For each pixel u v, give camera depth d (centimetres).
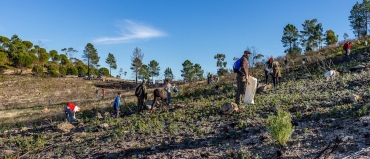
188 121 883
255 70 2373
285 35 5206
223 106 900
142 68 6756
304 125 630
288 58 2808
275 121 521
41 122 1471
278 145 520
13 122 1638
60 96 4106
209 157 540
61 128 1051
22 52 7138
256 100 1021
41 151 796
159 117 1055
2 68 6538
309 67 1981
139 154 624
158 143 688
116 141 768
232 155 529
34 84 5081
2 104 3422
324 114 686
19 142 912
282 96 1042
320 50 2986
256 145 553
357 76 1264
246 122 738
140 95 1267
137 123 952
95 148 737
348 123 581
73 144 811
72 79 6009
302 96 984
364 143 467
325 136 534
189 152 585
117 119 1130
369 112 625
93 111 1669
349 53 2017
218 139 643
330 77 1322
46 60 7625
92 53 8200
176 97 1773
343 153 446
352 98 784
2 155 789
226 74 2852
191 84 2617
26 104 3303
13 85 4941
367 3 5166
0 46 7562
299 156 467
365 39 2909
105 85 5288
